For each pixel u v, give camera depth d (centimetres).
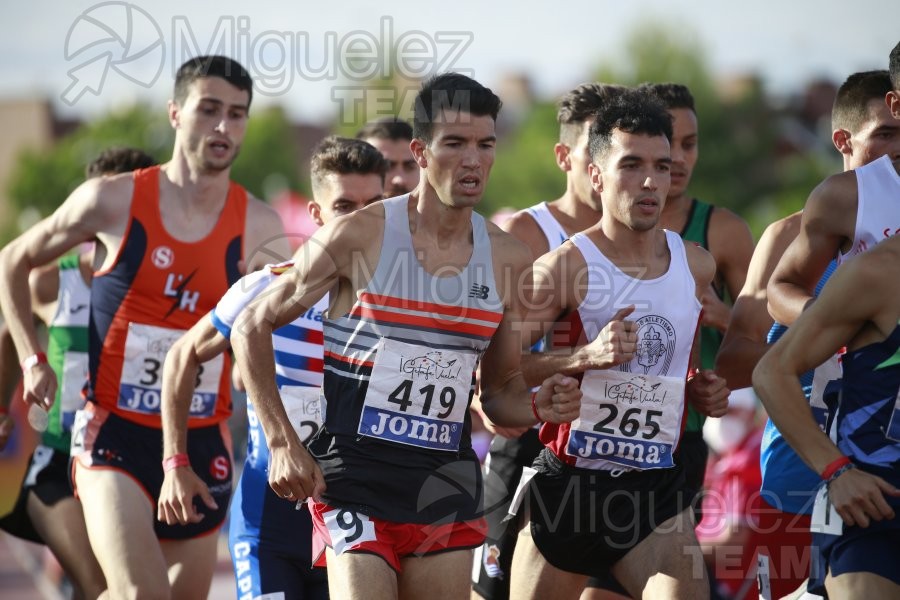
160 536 1959
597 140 1622
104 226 1988
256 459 1772
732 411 2272
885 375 1338
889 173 1563
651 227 1583
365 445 1438
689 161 1994
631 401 1605
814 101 13850
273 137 10475
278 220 2086
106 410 1950
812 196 1611
